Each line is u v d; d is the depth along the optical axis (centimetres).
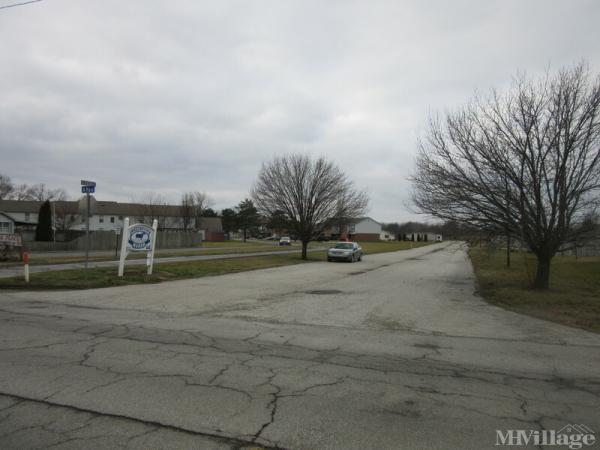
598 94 1297
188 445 342
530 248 1502
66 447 336
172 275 1739
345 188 3198
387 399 447
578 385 506
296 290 1402
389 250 5691
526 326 870
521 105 1362
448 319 934
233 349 636
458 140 1514
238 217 9975
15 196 9206
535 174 1356
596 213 1415
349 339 723
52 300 1098
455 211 1525
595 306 1119
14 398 431
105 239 4316
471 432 375
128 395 443
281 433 365
